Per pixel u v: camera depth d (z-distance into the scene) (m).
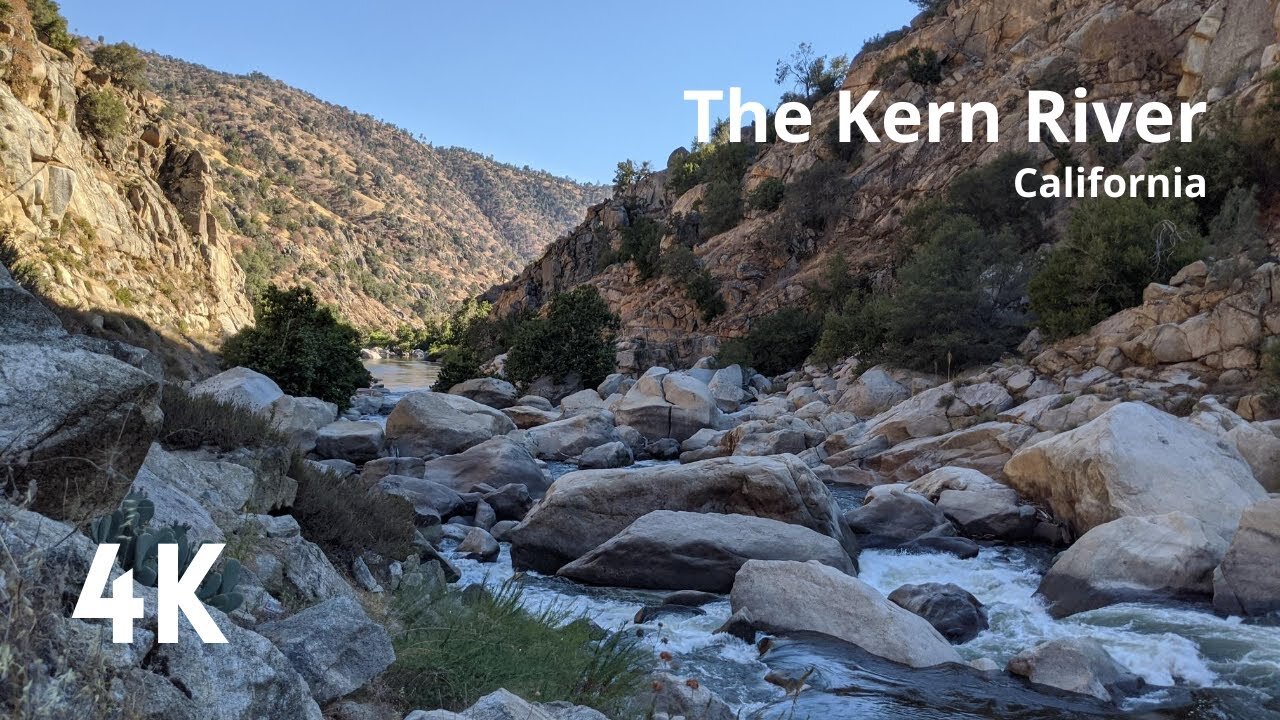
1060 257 33.12
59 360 4.04
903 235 59.31
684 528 13.21
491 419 26.53
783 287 66.06
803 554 12.96
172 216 60.75
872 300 49.19
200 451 8.23
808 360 50.25
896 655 9.52
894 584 13.45
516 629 7.54
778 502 14.12
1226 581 11.24
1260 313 25.33
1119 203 33.62
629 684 7.15
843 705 8.23
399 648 6.13
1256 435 18.38
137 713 3.12
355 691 5.25
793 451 27.91
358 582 8.81
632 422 33.50
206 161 67.06
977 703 8.32
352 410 38.00
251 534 7.03
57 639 3.09
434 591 8.15
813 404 34.97
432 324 150.00
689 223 84.75
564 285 107.19
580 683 6.95
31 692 2.72
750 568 11.16
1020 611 11.80
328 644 5.09
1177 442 15.93
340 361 35.41
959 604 11.23
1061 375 28.59
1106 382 27.11
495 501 17.50
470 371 51.88
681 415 33.53
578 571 13.28
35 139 42.72
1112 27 59.12
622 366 65.19
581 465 26.84
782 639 10.05
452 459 19.55
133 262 52.44
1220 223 34.72
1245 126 41.31
